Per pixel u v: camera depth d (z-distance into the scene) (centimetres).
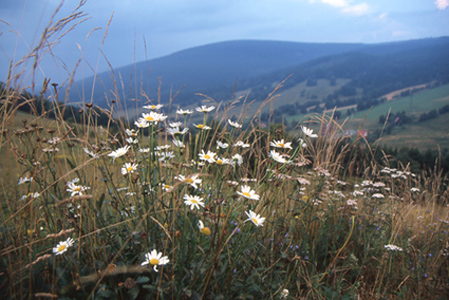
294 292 212
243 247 170
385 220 291
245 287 173
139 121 182
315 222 255
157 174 172
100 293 141
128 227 168
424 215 343
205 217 156
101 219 164
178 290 145
